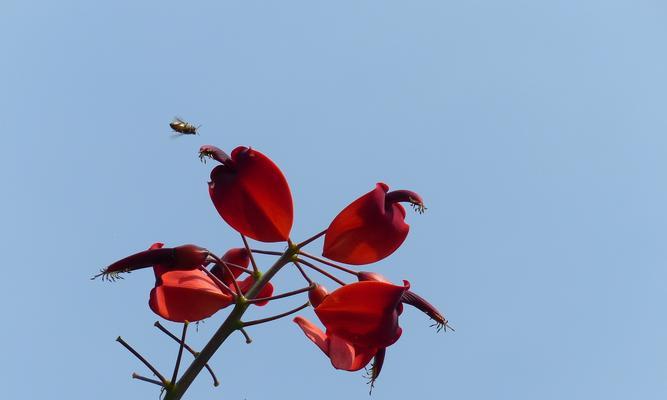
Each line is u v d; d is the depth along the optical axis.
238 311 5.11
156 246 5.41
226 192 5.49
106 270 5.12
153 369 4.89
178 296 5.35
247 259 5.95
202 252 5.19
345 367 5.29
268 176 5.47
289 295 5.26
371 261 5.57
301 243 5.45
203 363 4.97
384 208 5.55
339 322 5.29
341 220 5.52
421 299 5.42
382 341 5.27
